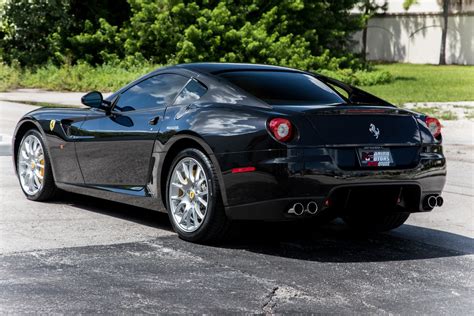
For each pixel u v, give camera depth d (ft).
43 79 105.50
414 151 22.25
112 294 17.15
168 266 19.72
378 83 121.60
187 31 112.68
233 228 21.99
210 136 21.50
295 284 18.38
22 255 20.45
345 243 23.13
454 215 28.45
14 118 60.44
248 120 21.17
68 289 17.46
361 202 21.76
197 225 22.08
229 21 118.62
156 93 24.48
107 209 27.22
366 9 193.26
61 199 28.55
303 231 24.66
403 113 22.43
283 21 125.08
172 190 22.80
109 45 120.26
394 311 16.52
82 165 26.23
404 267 20.45
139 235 23.26
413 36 209.05
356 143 21.15
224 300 16.89
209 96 22.80
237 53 116.16
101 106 25.43
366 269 20.07
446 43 203.21
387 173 21.45
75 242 22.12
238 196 21.08
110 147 25.00
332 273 19.54
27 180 28.55
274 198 20.58
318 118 21.04
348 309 16.53
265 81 23.27
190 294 17.29
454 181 36.52
